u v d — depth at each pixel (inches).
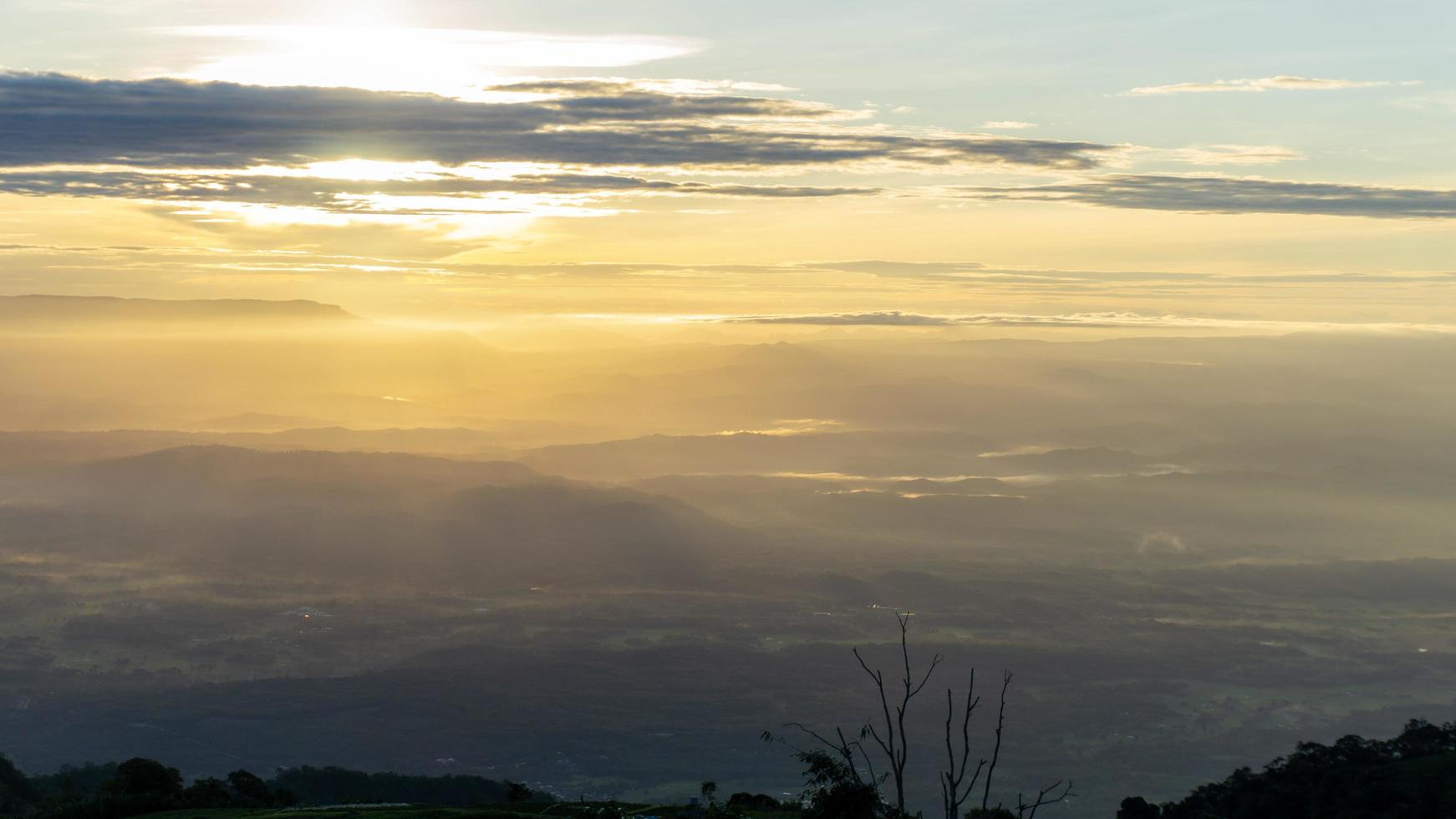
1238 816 2783.0
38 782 3221.0
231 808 1786.4
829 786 1226.6
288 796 1993.1
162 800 1875.0
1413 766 2753.4
